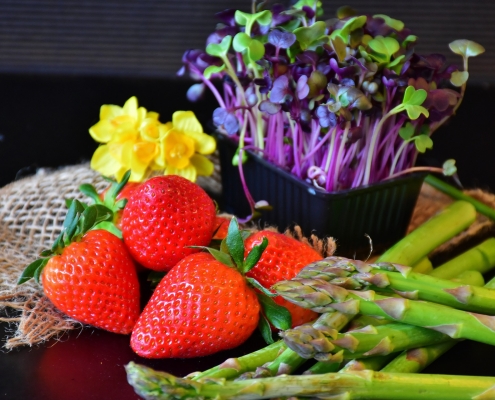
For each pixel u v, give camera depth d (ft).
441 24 2.95
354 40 1.54
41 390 1.35
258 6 1.63
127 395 1.35
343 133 1.57
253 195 1.69
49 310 1.49
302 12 1.56
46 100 2.33
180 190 1.43
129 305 1.42
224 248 1.38
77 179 1.73
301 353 1.29
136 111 1.71
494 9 2.90
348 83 1.50
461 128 2.22
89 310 1.40
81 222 1.42
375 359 1.36
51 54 3.01
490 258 1.57
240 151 1.63
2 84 2.46
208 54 1.62
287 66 1.56
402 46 1.59
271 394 1.26
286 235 1.51
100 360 1.41
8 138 2.07
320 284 1.34
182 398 1.23
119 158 1.68
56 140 2.07
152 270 1.53
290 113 1.55
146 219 1.42
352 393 1.27
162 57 3.03
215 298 1.34
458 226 1.57
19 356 1.41
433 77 1.60
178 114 1.71
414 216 1.74
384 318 1.36
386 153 1.62
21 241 1.65
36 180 1.74
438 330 1.34
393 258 1.51
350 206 1.56
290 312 1.42
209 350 1.38
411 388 1.28
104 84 2.50
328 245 1.53
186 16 2.97
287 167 1.67
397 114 1.60
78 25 2.97
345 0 2.93
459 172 1.99
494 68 2.97
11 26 2.96
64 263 1.39
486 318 1.33
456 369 1.41
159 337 1.35
